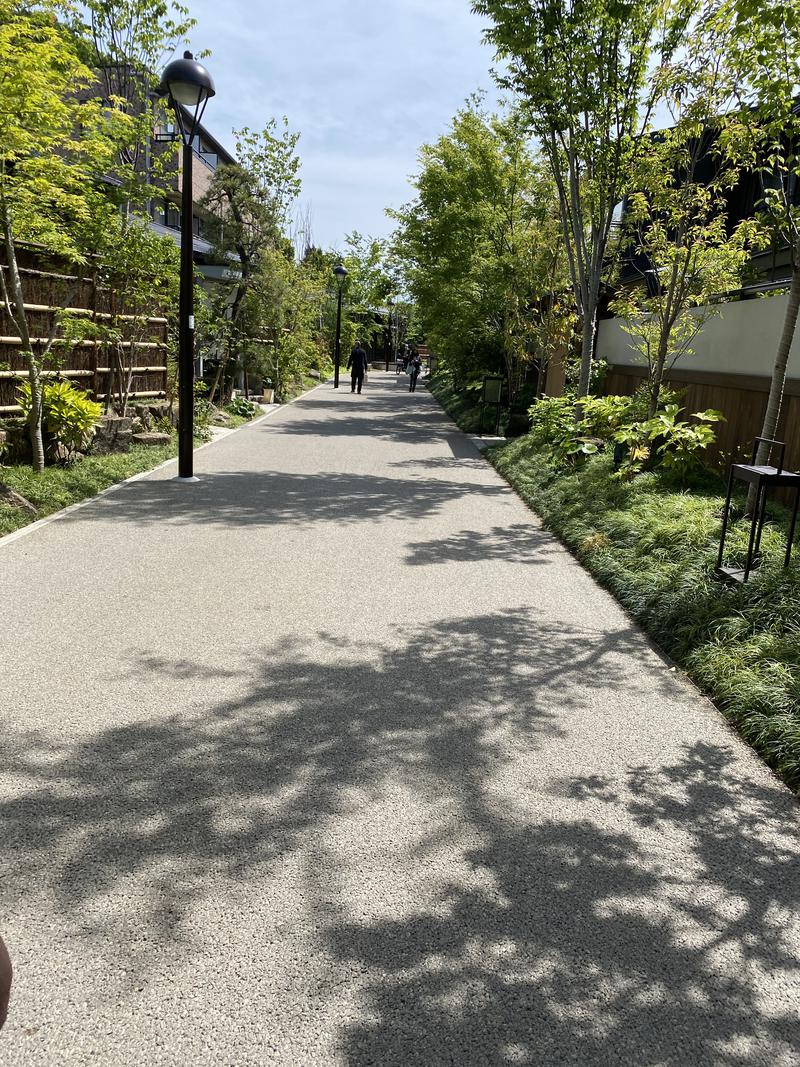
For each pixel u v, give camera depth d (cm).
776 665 445
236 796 328
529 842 307
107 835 297
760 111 695
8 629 505
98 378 1235
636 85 1125
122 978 230
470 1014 224
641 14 1073
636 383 1545
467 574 685
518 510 988
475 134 1991
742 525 708
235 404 1944
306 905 265
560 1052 214
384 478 1182
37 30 807
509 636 538
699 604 552
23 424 986
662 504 822
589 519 837
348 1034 215
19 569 636
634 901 276
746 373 1016
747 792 354
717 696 446
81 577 621
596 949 252
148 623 527
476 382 2277
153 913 258
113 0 1484
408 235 2442
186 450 1067
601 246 1234
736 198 1436
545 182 1716
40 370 968
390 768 357
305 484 1090
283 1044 211
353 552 739
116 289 1230
